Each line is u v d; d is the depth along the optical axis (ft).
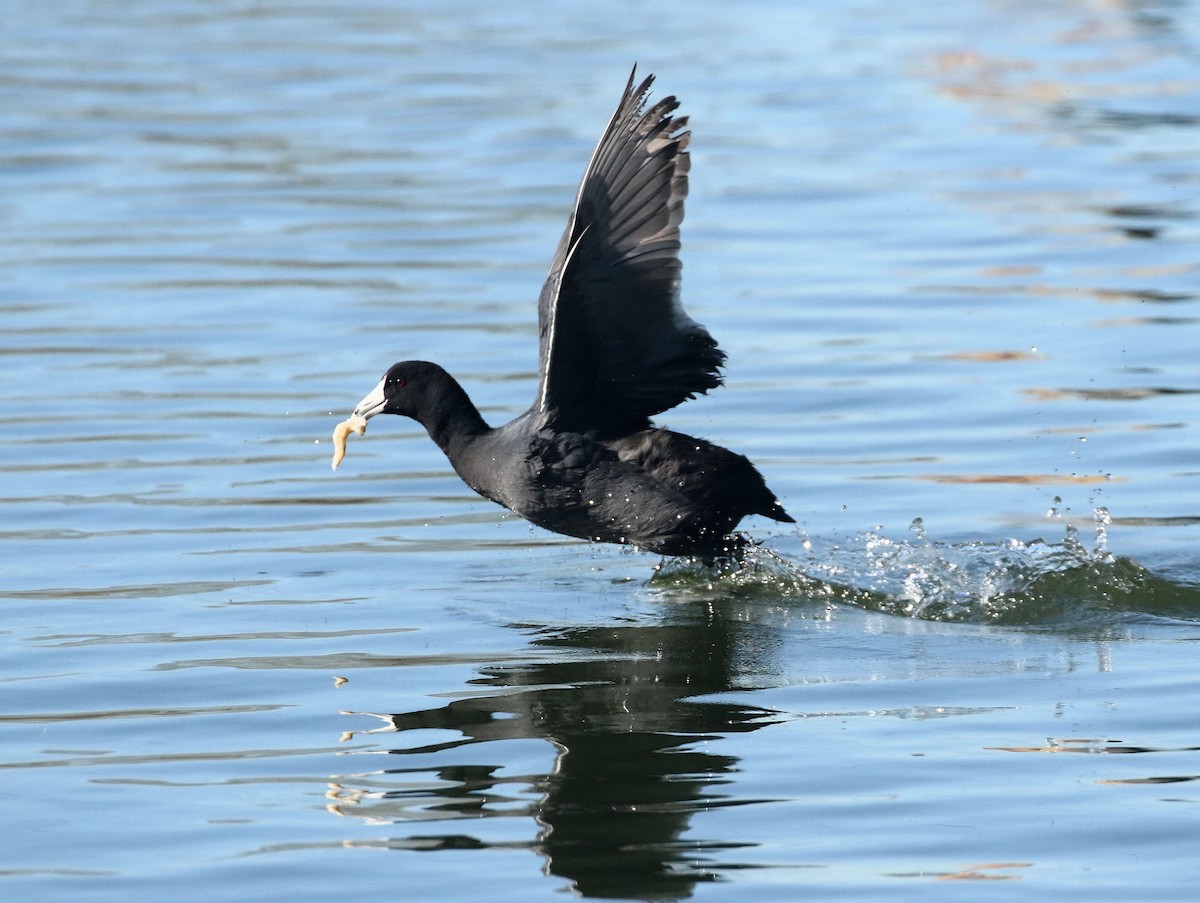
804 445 51.26
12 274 69.31
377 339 61.26
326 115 98.17
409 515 46.21
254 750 30.22
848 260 70.95
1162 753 29.14
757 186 82.94
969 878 24.88
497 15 133.90
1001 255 70.79
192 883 25.08
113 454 50.49
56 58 115.24
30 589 39.65
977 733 30.37
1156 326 61.31
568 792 28.09
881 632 37.11
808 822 26.81
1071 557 40.22
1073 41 120.67
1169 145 89.15
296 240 74.59
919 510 45.34
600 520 39.22
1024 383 56.13
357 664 34.86
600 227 36.76
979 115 97.86
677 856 25.70
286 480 48.75
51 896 24.73
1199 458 48.83
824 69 111.04
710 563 40.37
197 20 131.75
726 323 63.31
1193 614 37.83
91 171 86.48
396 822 27.02
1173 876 24.80
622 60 113.39
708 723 31.24
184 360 59.47
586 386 38.96
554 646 36.19
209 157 89.30
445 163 87.35
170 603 38.81
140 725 31.45
